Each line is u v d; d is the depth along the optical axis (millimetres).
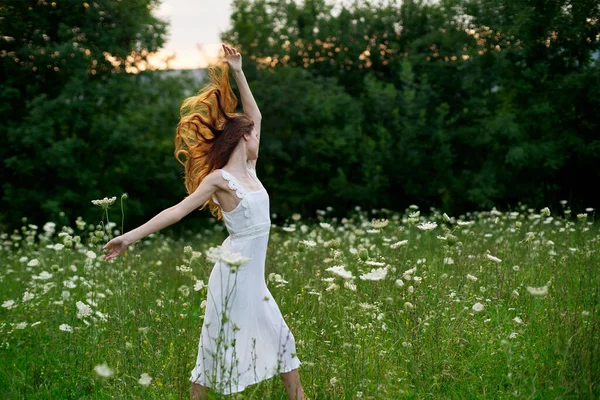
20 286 6945
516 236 7789
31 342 5297
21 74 21703
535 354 4172
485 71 25703
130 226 26422
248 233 3879
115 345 4641
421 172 27219
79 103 21375
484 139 24969
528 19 20609
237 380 3652
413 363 3986
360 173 28609
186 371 4199
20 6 21578
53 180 22734
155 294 5926
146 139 25859
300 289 6004
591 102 21438
